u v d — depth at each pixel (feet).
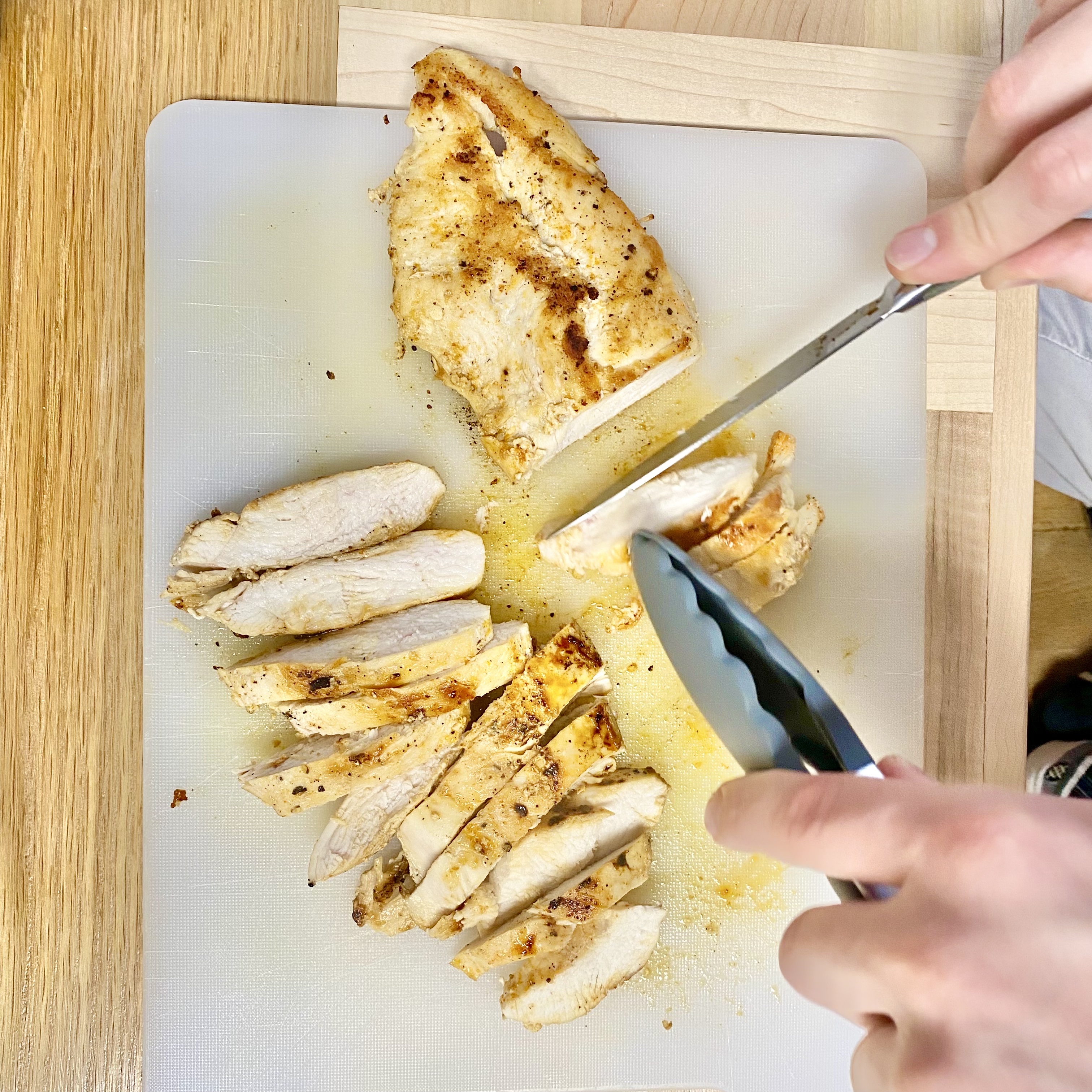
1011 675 1.41
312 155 1.34
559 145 1.28
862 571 1.41
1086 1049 0.72
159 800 1.34
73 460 1.33
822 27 1.38
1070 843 0.77
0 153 1.31
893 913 0.80
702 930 1.40
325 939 1.36
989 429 1.41
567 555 1.36
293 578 1.32
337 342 1.36
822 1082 1.39
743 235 1.40
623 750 1.41
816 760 1.08
